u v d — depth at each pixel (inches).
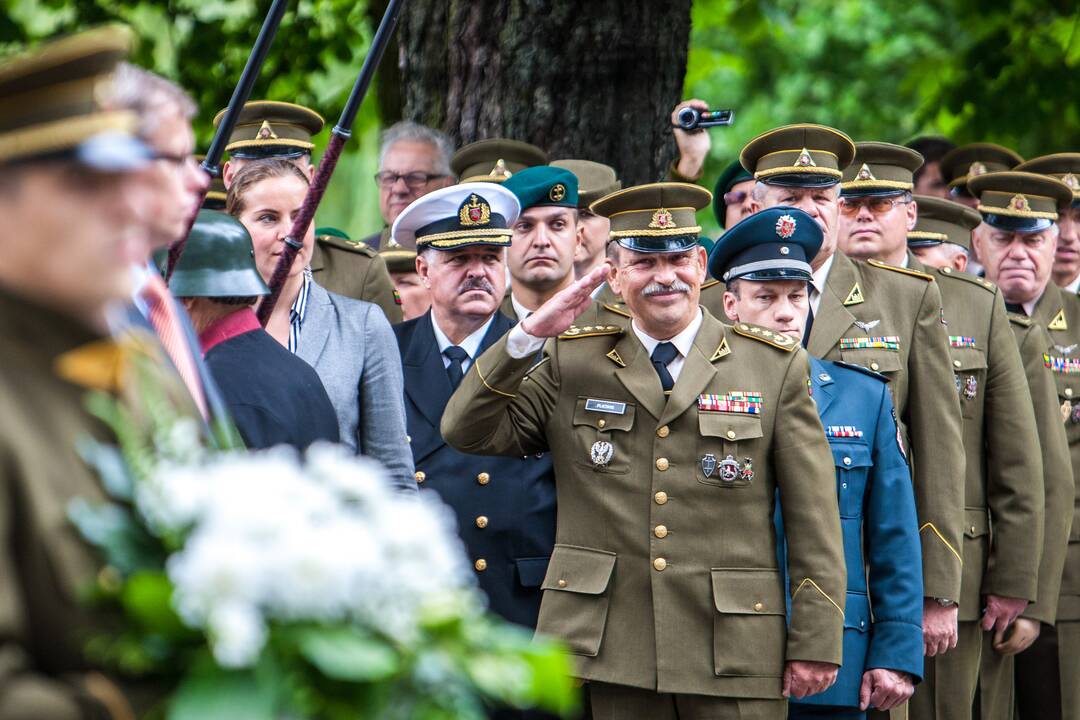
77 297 161.3
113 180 160.2
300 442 266.7
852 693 363.9
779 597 338.0
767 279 375.2
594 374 350.6
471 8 493.0
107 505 157.8
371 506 162.4
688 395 342.3
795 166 415.5
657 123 495.5
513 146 472.1
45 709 144.8
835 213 418.3
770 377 346.6
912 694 401.4
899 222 454.6
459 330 390.9
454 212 387.5
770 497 343.3
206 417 205.2
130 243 163.0
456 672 160.7
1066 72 803.4
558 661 166.2
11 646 147.6
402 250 487.5
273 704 149.8
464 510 372.5
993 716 462.3
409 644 158.1
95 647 152.1
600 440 346.3
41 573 152.2
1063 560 469.1
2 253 159.0
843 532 370.3
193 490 154.6
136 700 153.4
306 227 305.4
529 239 430.9
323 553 150.3
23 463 153.2
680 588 335.3
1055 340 514.6
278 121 446.3
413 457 379.9
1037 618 460.4
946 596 394.6
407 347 394.3
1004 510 443.2
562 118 487.2
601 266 327.3
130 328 181.6
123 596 150.6
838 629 333.7
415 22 507.5
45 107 157.2
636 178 491.8
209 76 693.9
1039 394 477.1
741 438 339.3
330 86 752.3
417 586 159.3
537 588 369.7
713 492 339.0
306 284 345.4
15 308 160.2
